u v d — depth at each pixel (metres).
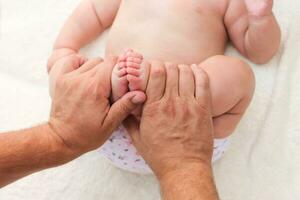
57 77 0.70
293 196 0.75
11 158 0.64
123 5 0.79
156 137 0.64
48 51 0.87
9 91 0.87
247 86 0.70
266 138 0.78
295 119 0.78
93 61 0.70
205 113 0.65
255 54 0.77
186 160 0.63
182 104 0.65
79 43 0.81
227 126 0.72
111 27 0.80
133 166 0.76
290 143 0.77
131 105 0.66
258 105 0.79
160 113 0.65
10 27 0.89
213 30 0.76
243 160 0.78
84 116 0.66
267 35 0.73
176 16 0.75
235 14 0.75
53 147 0.66
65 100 0.67
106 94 0.67
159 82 0.66
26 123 0.85
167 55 0.74
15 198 0.80
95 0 0.81
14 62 0.88
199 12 0.75
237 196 0.77
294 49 0.80
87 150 0.68
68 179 0.80
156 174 0.65
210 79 0.69
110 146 0.74
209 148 0.65
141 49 0.75
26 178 0.80
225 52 0.80
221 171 0.78
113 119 0.66
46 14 0.89
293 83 0.79
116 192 0.79
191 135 0.64
